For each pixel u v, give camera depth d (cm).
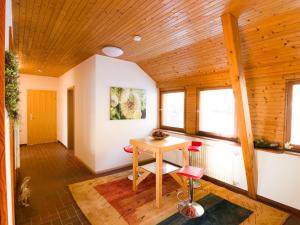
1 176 96
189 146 329
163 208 260
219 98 365
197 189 318
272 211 253
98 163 391
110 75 401
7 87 128
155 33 267
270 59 268
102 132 395
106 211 251
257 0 185
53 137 703
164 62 390
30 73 622
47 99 684
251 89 303
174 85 444
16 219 234
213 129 378
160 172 262
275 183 269
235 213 248
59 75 659
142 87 461
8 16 156
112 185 330
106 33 270
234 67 230
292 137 268
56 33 272
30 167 424
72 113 584
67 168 420
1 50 95
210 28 249
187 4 195
